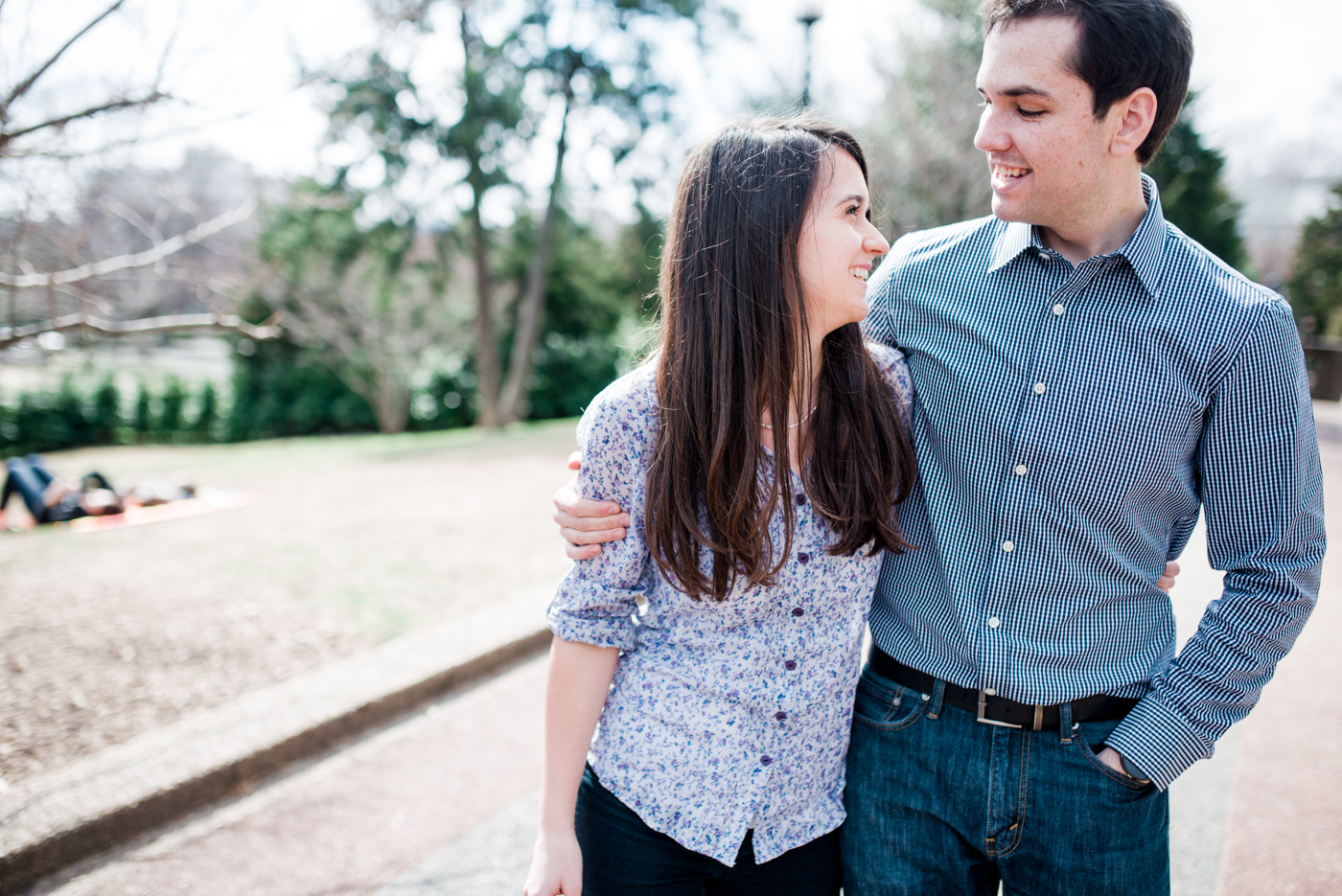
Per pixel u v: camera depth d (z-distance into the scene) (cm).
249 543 584
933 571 139
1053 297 129
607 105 1534
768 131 120
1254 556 126
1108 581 130
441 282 1619
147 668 363
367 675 344
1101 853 129
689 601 124
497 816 266
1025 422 129
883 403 131
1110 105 115
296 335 1602
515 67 1480
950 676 136
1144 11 111
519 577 502
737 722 124
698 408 118
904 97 1078
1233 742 312
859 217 122
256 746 287
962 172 1052
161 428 1616
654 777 125
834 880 142
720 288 118
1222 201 1460
